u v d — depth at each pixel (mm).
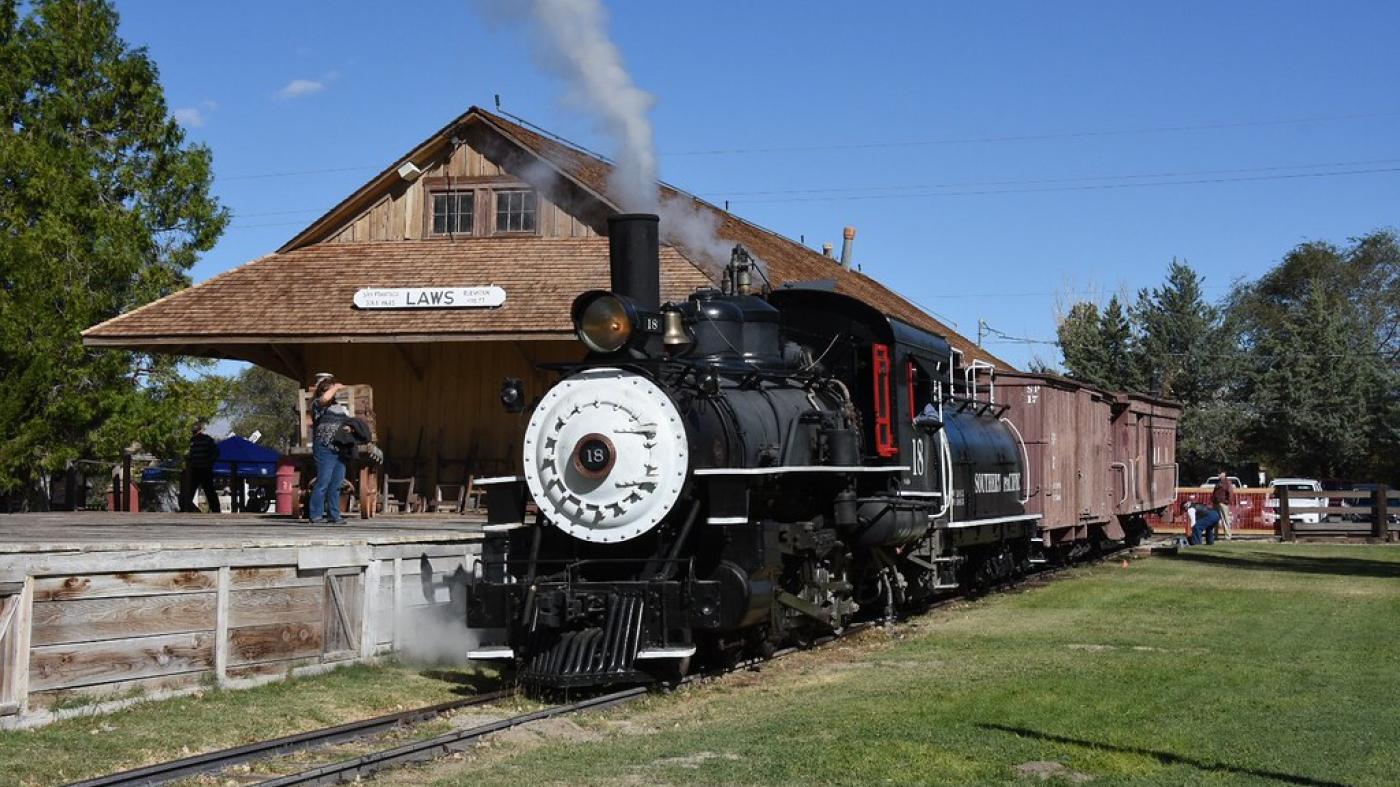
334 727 8430
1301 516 39719
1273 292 75188
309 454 18641
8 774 7434
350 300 20734
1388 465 54375
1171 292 54031
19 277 26375
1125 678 10508
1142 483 28609
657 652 9781
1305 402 52562
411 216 22719
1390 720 8820
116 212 29219
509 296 20359
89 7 30344
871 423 13484
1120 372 53500
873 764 7473
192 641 10000
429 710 9156
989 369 19297
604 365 10508
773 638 11227
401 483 21453
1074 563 23984
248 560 10445
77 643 9164
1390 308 71125
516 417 21500
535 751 7957
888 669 11180
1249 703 9414
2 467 25469
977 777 7238
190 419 29000
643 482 10148
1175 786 7004
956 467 15758
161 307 21016
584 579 10484
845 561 12977
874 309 13570
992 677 10648
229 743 8469
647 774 7348
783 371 12320
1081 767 7445
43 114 29594
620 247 11398
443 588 12781
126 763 7840
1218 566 23219
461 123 22359
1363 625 14281
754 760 7633
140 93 30672
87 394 27625
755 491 10898
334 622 11383
